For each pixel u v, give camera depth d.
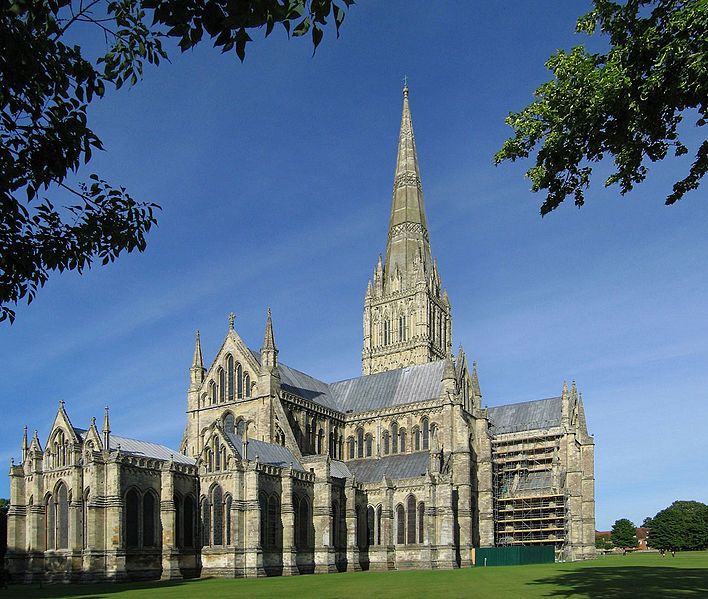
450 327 175.50
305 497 105.88
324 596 55.66
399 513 113.56
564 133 35.75
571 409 144.12
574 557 132.38
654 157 35.53
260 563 93.88
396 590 60.50
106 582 85.31
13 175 22.67
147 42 23.72
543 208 38.62
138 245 27.95
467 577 77.25
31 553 95.44
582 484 142.50
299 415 123.25
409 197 176.62
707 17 29.80
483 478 129.75
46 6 20.95
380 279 172.00
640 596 48.41
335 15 17.59
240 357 120.62
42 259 25.69
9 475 98.62
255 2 17.05
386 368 163.62
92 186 26.88
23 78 21.34
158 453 103.88
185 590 66.75
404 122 186.00
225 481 96.88
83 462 93.88
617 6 34.00
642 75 32.81
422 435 126.25
